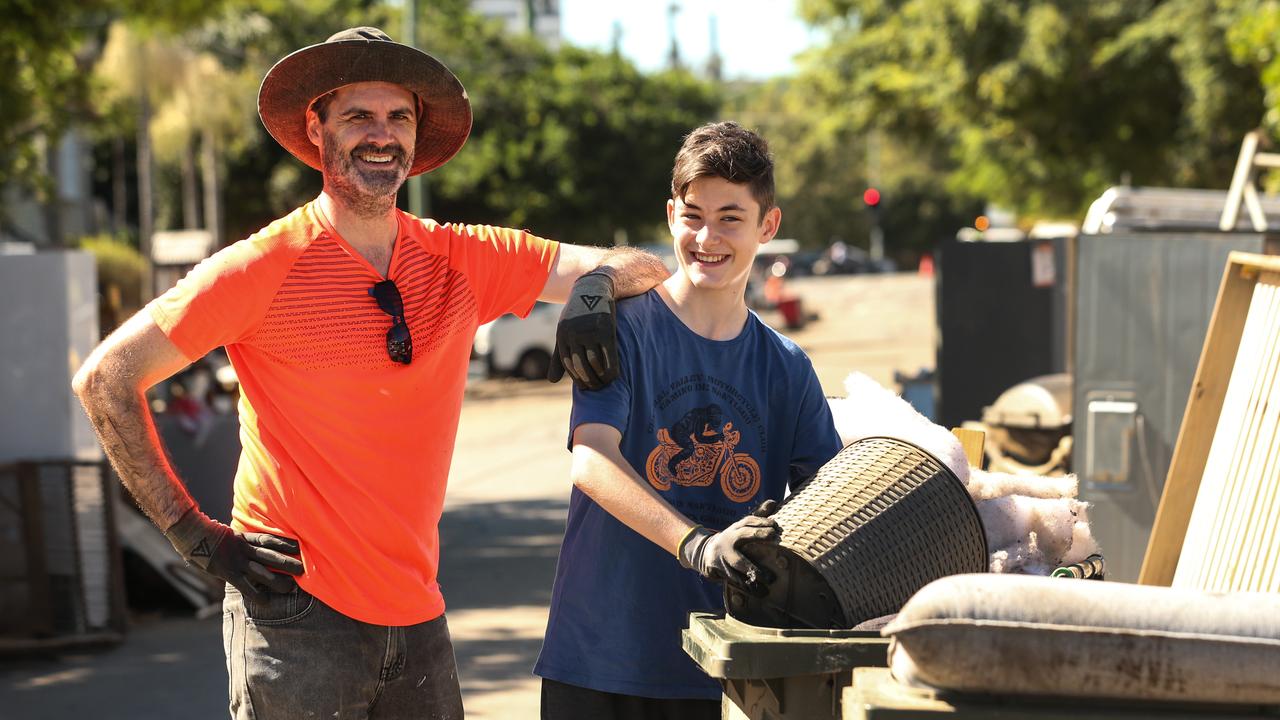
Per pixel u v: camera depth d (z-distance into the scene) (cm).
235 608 317
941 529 279
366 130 327
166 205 4544
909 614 230
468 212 4231
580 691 332
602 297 315
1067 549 332
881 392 354
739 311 333
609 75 4303
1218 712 230
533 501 1305
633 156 4281
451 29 4275
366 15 4150
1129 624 227
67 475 775
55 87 1488
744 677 258
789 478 344
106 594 791
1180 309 669
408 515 322
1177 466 371
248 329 314
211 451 952
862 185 8556
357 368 317
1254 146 801
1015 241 990
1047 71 1992
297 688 310
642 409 324
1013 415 755
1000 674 227
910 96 2289
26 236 2639
